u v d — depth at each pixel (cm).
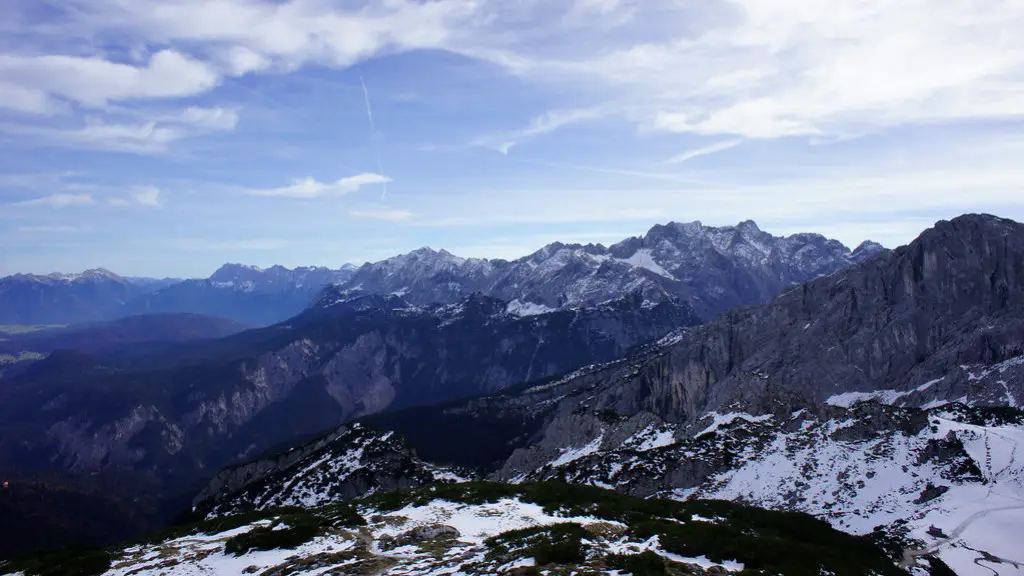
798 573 7138
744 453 18288
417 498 11569
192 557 8544
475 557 7300
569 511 10288
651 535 8156
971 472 15350
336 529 9262
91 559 8794
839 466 16575
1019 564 11775
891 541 12900
